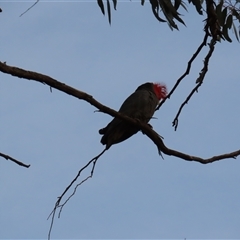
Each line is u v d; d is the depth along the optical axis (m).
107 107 7.68
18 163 6.40
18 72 6.53
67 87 6.96
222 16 8.81
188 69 8.09
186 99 8.04
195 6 8.23
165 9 8.16
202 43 7.86
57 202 7.04
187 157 8.70
